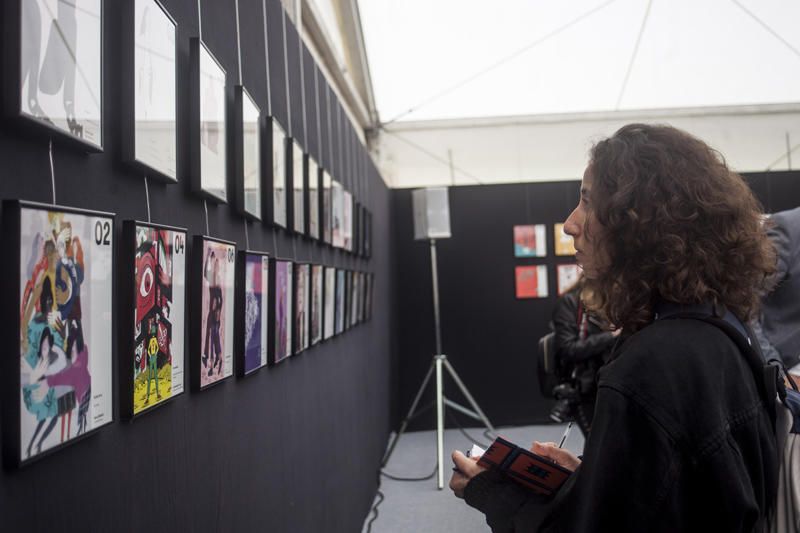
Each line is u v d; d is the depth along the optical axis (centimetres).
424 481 494
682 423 80
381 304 560
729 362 85
